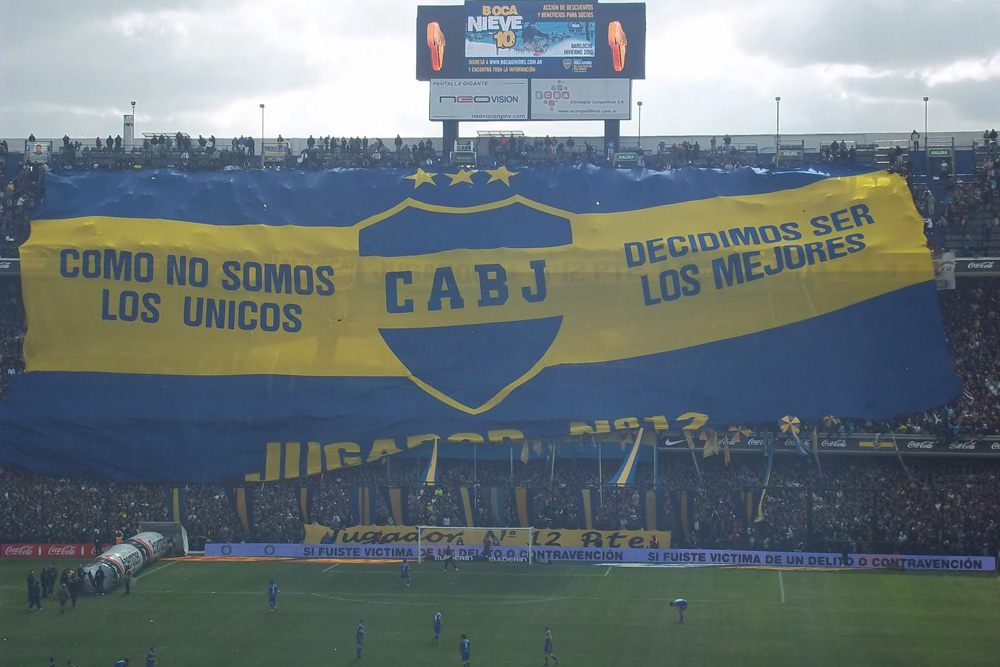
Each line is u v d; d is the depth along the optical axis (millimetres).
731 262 82625
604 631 55938
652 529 74562
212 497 80500
